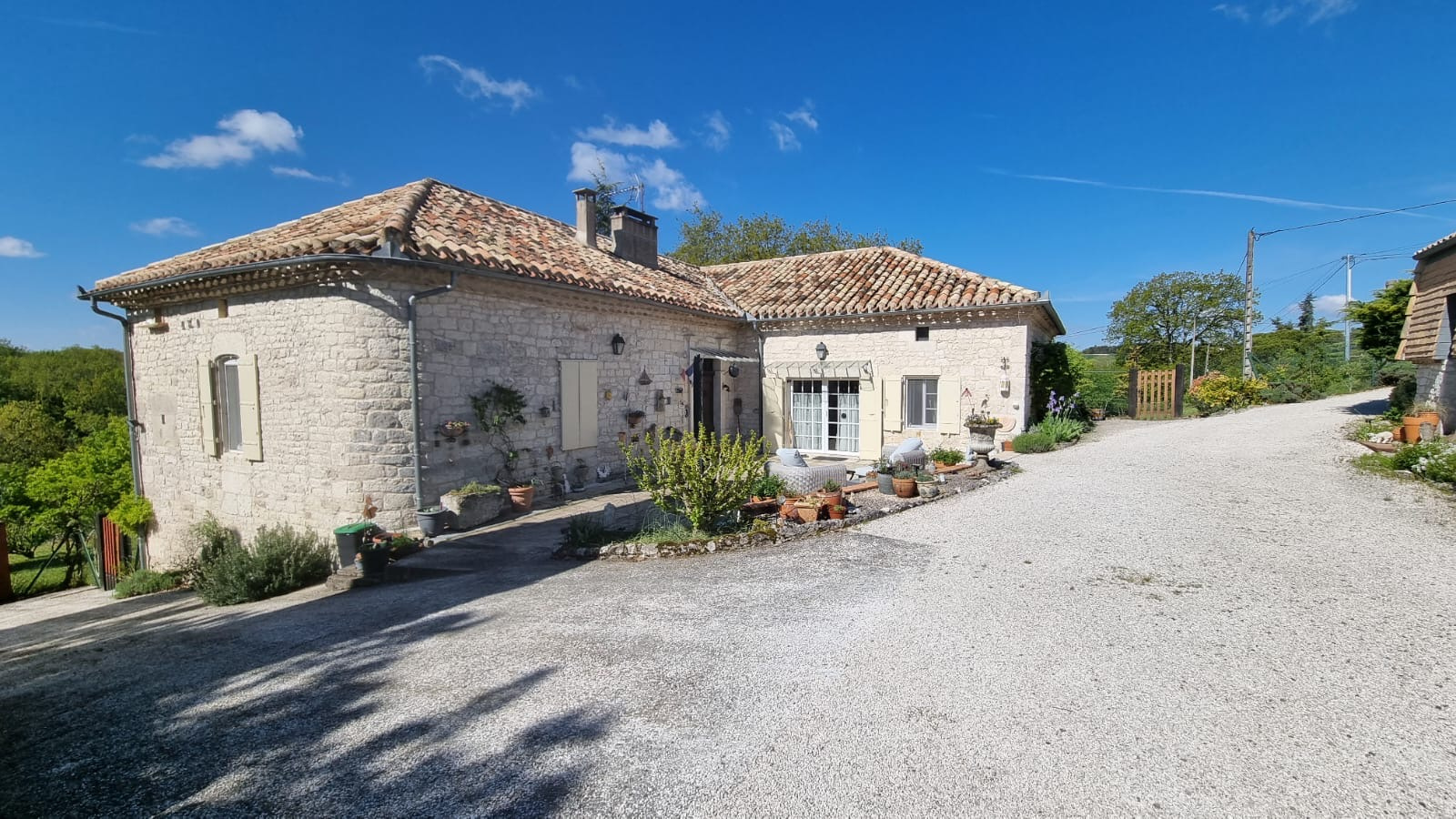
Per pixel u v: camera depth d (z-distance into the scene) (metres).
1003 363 11.80
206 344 9.38
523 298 9.38
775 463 8.92
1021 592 4.80
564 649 4.11
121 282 10.05
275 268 8.02
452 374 8.43
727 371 14.11
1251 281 21.83
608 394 10.89
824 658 3.81
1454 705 3.07
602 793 2.59
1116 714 3.07
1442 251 10.66
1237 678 3.40
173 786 2.76
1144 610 4.38
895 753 2.80
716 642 4.13
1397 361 12.83
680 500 7.07
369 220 8.44
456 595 5.57
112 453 12.13
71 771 2.93
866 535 6.66
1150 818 2.35
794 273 15.77
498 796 2.59
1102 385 18.53
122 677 4.22
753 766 2.74
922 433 12.62
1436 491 7.05
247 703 3.59
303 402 8.25
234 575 6.92
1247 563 5.22
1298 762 2.67
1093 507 7.24
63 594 11.10
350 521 7.96
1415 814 2.34
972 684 3.41
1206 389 19.00
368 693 3.61
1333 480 7.86
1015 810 2.42
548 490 9.69
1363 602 4.36
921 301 12.28
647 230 13.77
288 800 2.62
